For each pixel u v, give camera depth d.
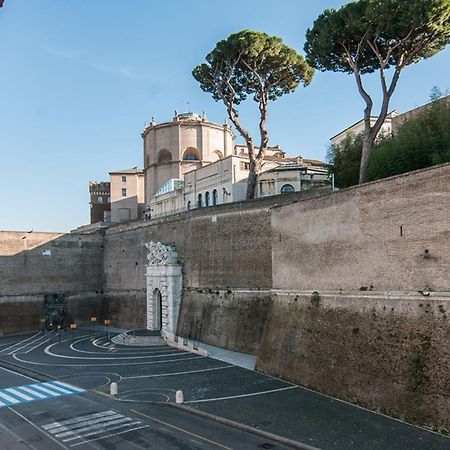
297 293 31.91
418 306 23.45
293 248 32.59
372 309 25.94
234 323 41.81
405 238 24.42
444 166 22.59
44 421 23.78
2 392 29.80
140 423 23.02
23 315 60.31
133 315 59.59
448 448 18.81
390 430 20.94
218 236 45.41
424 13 30.08
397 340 23.91
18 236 61.28
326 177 56.69
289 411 23.98
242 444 19.98
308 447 19.17
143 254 58.72
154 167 78.31
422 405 21.59
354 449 18.89
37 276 62.12
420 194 23.73
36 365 38.31
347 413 23.45
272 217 35.12
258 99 50.12
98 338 52.44
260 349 33.66
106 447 20.05
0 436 21.81
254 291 40.78
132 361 38.34
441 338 21.92
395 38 33.25
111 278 65.19
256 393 27.48
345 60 37.41
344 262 28.17
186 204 66.69
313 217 30.89
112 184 97.88
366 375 24.88
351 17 33.28
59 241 64.31
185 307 48.47
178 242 51.47
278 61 47.38
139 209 98.94
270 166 62.34
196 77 50.91
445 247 22.39
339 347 27.17
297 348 30.30
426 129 31.44
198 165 75.94
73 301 64.44
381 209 25.89
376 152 33.88
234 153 80.81
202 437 20.92
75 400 27.44
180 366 35.59
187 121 76.94
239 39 45.53
